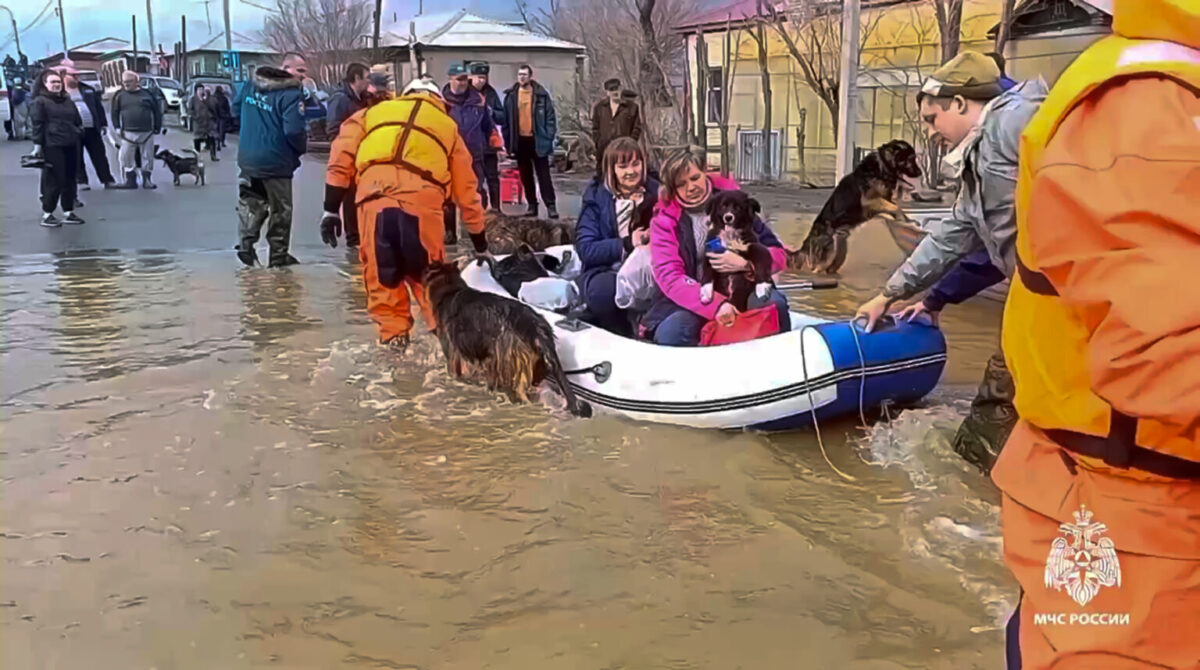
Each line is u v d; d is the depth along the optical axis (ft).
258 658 9.71
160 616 10.53
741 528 12.53
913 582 11.03
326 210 22.93
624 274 18.60
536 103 45.11
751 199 17.33
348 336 22.82
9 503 13.51
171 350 21.63
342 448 15.58
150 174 60.85
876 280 29.32
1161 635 5.26
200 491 13.92
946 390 18.02
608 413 17.20
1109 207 4.83
